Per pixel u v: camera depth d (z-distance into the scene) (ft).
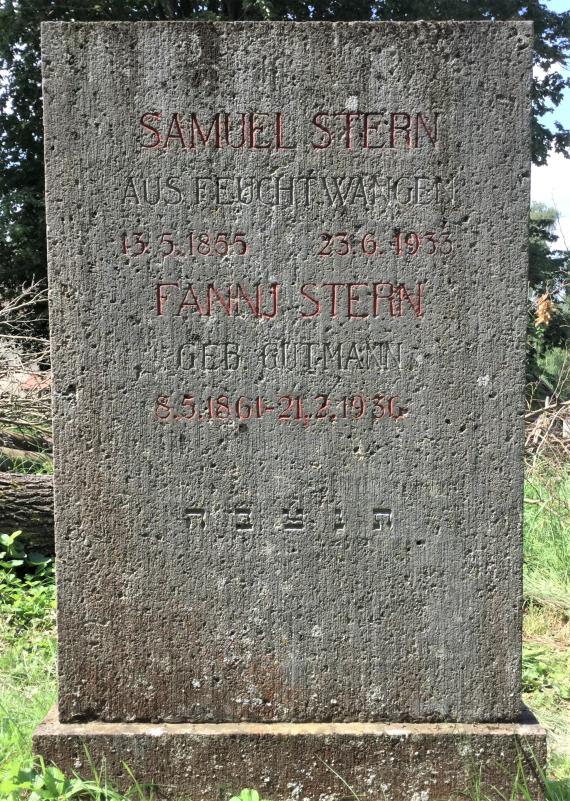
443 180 5.25
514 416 5.32
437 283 5.28
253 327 5.29
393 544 5.36
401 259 5.28
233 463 5.33
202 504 5.34
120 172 5.23
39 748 5.27
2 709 5.96
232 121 5.23
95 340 5.28
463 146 5.24
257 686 5.40
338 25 5.20
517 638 5.40
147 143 5.22
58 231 5.24
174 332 5.29
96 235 5.24
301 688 5.40
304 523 5.35
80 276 5.26
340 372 5.31
